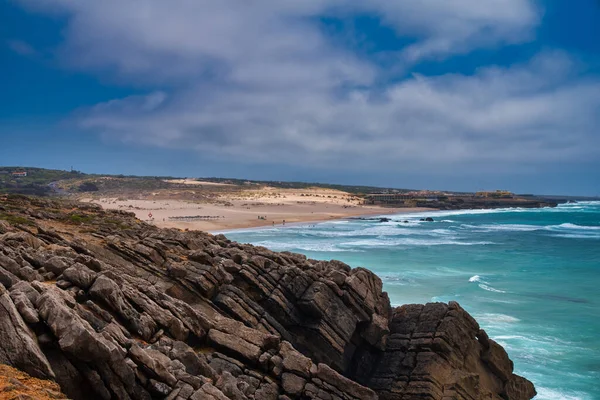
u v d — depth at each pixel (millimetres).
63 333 11945
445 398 23766
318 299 25922
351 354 27188
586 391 27297
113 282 16734
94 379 12297
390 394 25312
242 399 15523
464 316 27750
